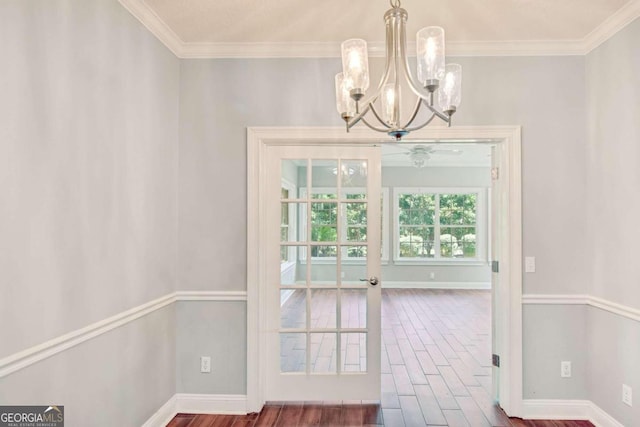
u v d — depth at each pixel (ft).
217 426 7.79
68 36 5.13
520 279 8.11
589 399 8.00
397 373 10.44
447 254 24.76
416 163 19.29
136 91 6.80
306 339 8.65
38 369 4.64
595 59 7.83
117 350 6.25
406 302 20.06
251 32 7.82
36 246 4.60
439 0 6.58
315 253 8.69
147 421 7.18
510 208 8.18
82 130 5.40
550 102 8.20
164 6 6.84
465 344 13.03
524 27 7.52
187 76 8.47
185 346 8.40
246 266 8.40
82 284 5.40
